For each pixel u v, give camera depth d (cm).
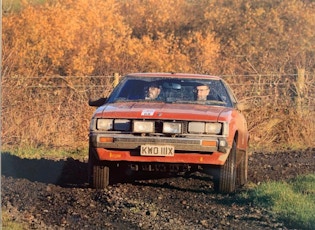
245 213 1166
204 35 3650
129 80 1473
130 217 1120
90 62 2872
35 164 1672
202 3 3869
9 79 2133
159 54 3022
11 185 1380
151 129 1290
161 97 1427
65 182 1445
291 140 2219
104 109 1337
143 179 1498
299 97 2317
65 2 3152
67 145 2017
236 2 3906
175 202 1258
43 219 1101
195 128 1290
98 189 1353
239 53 3431
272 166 1770
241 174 1451
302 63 3077
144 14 3781
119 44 2959
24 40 2811
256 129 2208
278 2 3875
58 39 2864
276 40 3562
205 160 1293
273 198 1239
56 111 2083
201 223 1088
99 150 1305
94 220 1098
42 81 2581
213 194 1338
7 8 3091
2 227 1002
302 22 3694
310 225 1067
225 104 1422
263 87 2377
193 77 1473
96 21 3055
